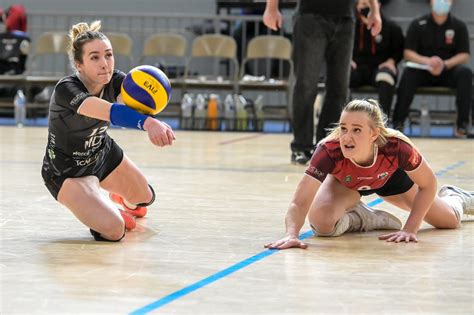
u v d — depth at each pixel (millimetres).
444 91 15336
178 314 3391
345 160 5152
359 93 15500
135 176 5820
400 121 15281
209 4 21328
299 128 10219
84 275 4102
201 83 17000
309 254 4719
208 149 12500
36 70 20656
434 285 3971
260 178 8695
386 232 5555
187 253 4723
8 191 7316
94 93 5207
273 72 19047
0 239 5090
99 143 5398
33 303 3549
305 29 9891
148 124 4656
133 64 17531
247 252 4773
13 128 16609
